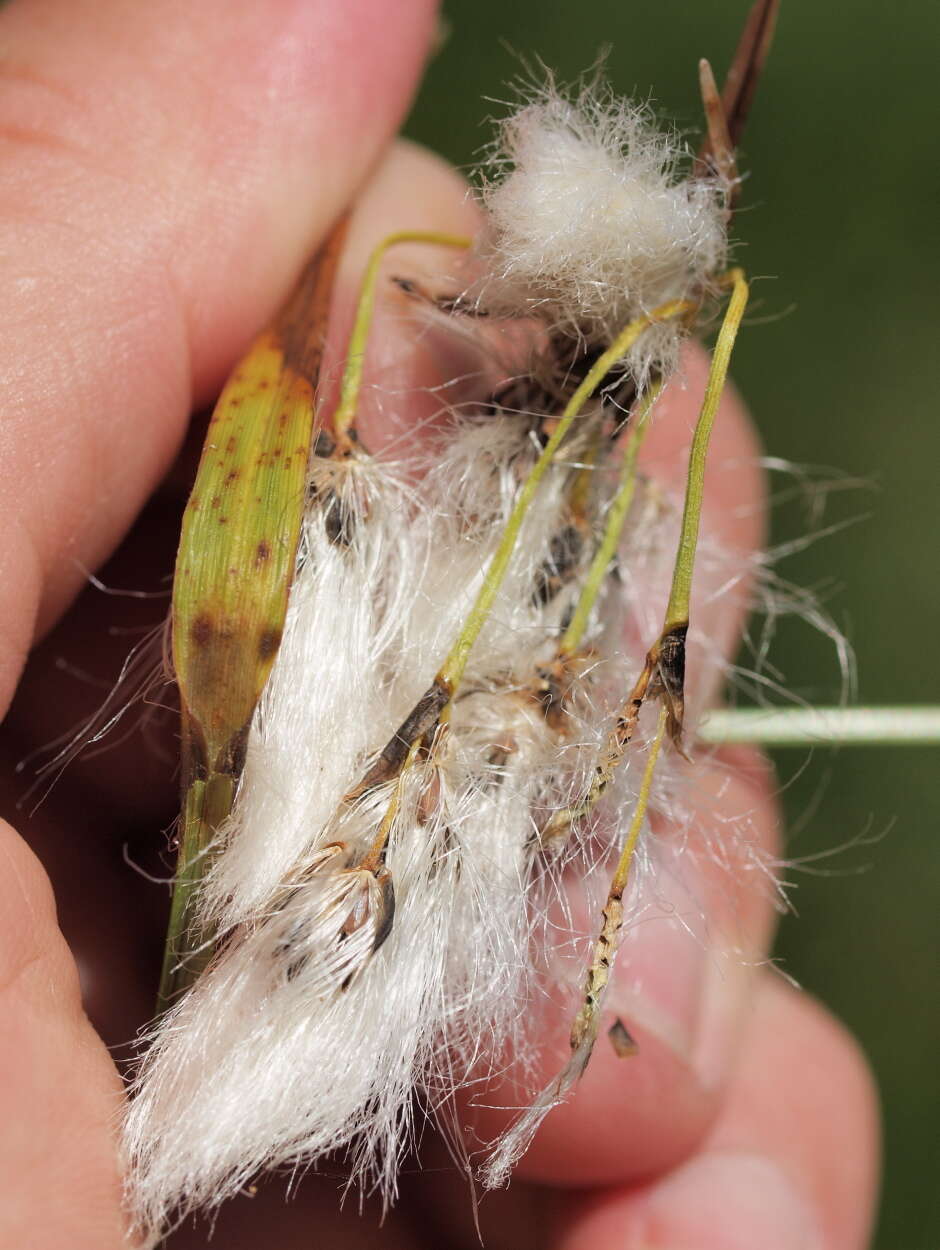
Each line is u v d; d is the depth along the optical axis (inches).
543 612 4.1
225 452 3.8
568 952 4.2
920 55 9.4
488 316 4.2
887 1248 7.5
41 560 4.4
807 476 8.6
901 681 8.2
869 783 7.7
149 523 5.0
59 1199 3.6
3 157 4.5
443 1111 4.2
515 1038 4.1
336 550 3.9
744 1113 5.5
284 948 3.7
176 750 4.7
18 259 4.4
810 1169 5.4
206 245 4.6
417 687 4.0
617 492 4.2
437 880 3.8
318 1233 4.9
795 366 8.9
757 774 5.2
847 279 9.0
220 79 4.7
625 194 3.9
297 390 4.0
